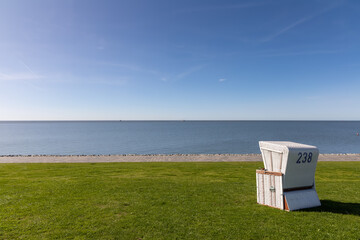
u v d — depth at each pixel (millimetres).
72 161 16344
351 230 4883
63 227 4992
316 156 6445
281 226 5078
